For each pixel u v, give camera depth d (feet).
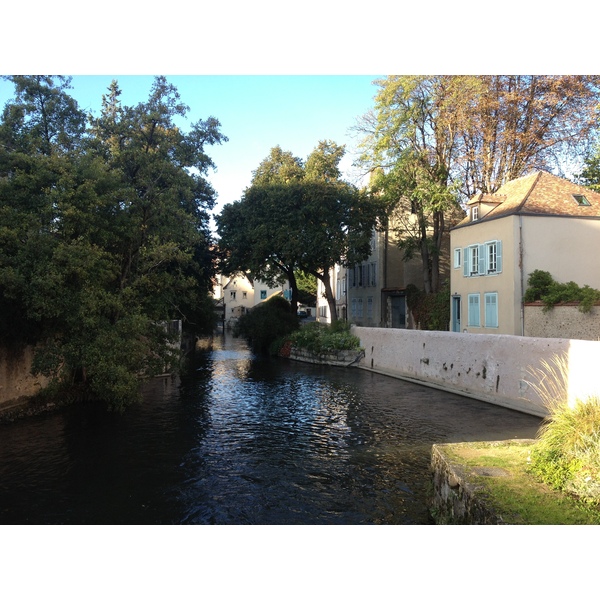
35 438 46.24
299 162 142.92
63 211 50.57
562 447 22.72
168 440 45.44
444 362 70.85
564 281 81.56
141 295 67.92
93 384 52.21
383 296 139.13
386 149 107.86
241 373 92.38
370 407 59.21
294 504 30.19
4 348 52.21
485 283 87.81
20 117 68.28
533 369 52.11
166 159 74.18
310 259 119.65
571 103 98.27
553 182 88.99
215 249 130.21
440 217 118.32
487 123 102.58
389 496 31.12
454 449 28.30
